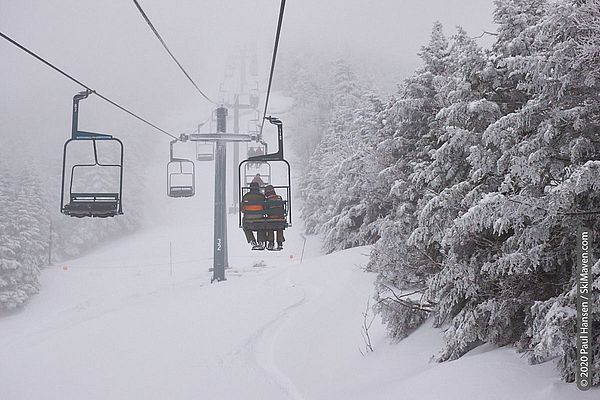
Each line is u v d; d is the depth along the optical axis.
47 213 65.81
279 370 16.41
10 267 48.19
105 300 38.69
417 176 17.97
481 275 12.74
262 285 31.33
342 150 44.00
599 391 8.88
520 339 11.58
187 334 22.00
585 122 10.16
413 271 17.44
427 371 12.42
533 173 10.34
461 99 14.06
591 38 9.43
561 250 10.91
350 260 31.72
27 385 16.98
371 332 17.67
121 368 18.05
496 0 14.02
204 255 63.25
